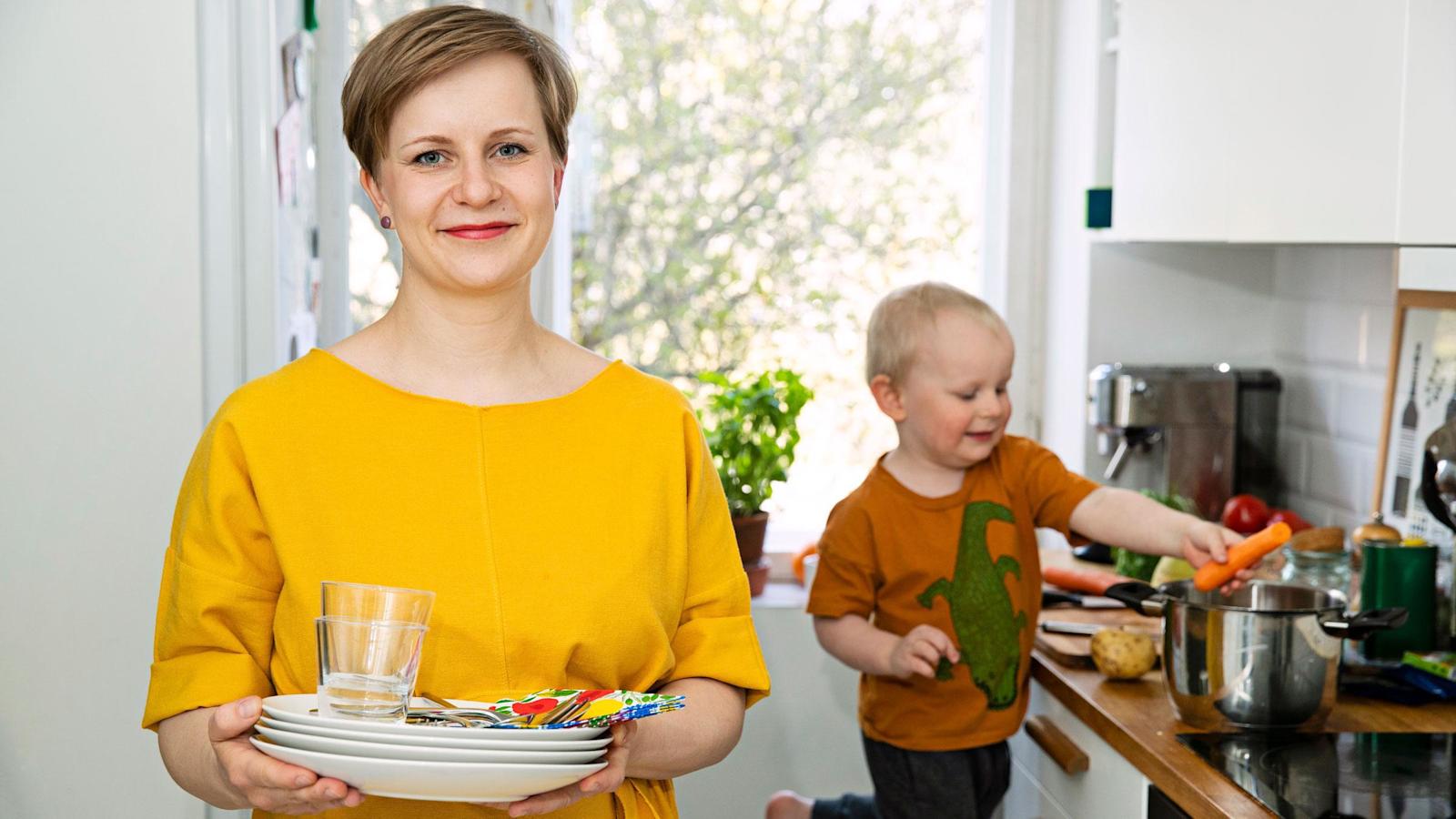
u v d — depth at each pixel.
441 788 0.97
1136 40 2.38
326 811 1.11
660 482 1.20
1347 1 1.67
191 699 1.12
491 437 1.16
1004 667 1.99
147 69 1.85
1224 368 2.68
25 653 1.88
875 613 2.06
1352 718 1.68
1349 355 2.46
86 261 1.86
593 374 1.25
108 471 1.88
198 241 1.87
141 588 1.89
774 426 2.71
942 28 2.91
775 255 2.93
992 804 2.01
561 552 1.15
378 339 1.21
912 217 2.94
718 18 2.88
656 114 2.88
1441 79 1.47
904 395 2.02
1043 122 2.88
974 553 2.00
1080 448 2.71
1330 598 1.69
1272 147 1.87
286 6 2.00
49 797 1.90
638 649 1.18
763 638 2.65
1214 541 1.81
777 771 2.67
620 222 2.90
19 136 1.85
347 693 1.02
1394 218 1.58
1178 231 2.19
